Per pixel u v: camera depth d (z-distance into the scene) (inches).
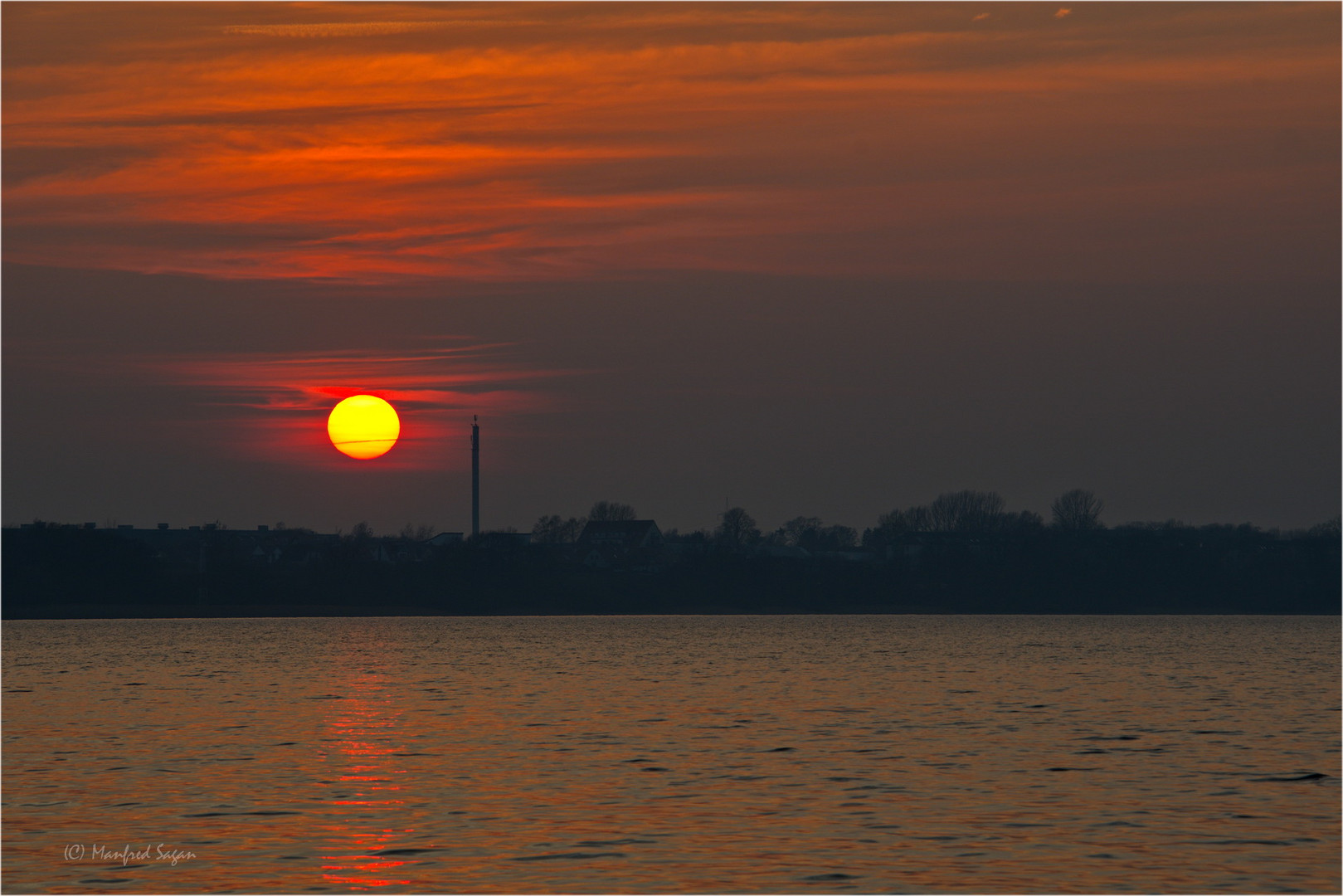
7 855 5595.5
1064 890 5118.1
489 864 5467.5
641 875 5300.2
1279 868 5423.2
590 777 7401.6
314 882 5211.6
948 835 5954.7
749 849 5698.8
